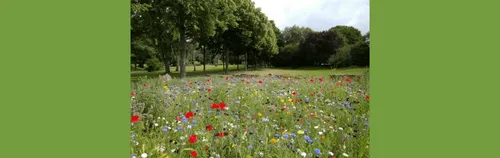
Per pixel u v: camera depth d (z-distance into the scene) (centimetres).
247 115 333
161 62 2109
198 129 277
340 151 246
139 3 1213
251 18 2002
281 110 373
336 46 1580
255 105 412
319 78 691
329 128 297
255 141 245
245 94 493
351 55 1073
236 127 282
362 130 279
